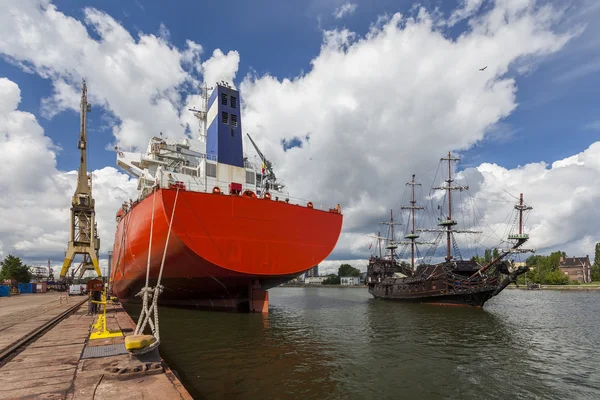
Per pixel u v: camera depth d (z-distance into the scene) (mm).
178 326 24125
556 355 17922
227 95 34750
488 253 98750
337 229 33531
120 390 7617
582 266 128125
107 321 19500
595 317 33344
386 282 60406
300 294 88438
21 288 73062
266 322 26141
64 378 8562
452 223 57656
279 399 11266
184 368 14312
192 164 41656
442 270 47375
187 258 25031
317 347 18547
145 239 27656
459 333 24094
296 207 29797
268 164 42094
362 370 14680
